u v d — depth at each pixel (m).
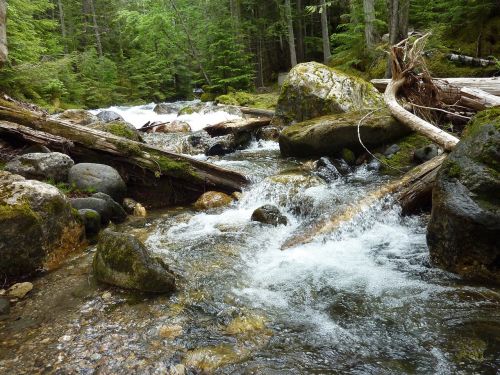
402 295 3.42
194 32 24.31
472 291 3.36
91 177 5.81
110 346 2.81
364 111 8.70
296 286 3.71
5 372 2.55
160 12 23.33
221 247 4.66
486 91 7.64
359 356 2.67
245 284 3.76
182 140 10.20
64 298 3.51
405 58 7.66
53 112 13.73
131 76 27.39
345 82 10.21
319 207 5.59
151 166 6.45
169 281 3.62
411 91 7.96
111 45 30.66
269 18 26.02
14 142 6.45
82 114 9.72
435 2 14.34
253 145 10.47
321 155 8.09
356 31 17.80
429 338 2.81
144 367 2.58
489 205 3.29
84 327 3.05
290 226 5.38
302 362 2.62
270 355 2.70
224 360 2.64
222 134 10.66
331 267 4.07
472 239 3.42
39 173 5.59
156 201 6.64
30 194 4.09
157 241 4.87
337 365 2.58
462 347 2.69
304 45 28.14
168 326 3.04
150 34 25.67
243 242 4.81
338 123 7.83
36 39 15.63
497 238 3.28
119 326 3.06
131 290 3.61
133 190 6.66
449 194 3.56
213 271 4.04
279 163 8.16
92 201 5.29
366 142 7.76
